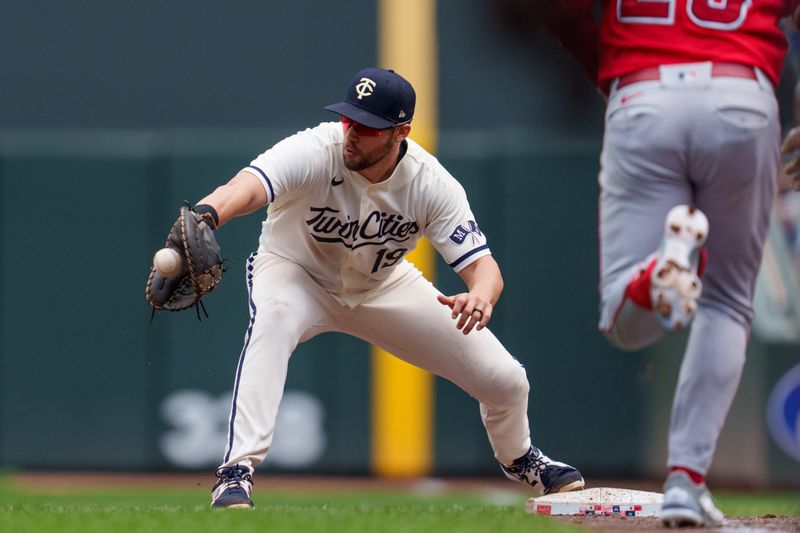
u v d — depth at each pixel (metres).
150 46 37.50
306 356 32.72
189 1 37.69
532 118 36.19
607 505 15.48
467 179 32.66
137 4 37.62
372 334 16.86
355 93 14.62
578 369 32.28
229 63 37.47
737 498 28.58
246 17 37.62
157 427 32.44
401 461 32.56
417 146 15.57
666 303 11.54
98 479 31.95
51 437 32.59
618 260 12.66
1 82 37.34
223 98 37.38
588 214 32.41
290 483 31.97
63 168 32.78
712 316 12.64
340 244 15.71
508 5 35.66
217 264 13.50
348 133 14.60
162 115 37.31
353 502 26.45
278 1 37.69
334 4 37.56
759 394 31.03
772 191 12.61
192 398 32.31
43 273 32.66
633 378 32.09
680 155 12.36
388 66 37.25
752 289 12.86
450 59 36.91
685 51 12.35
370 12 37.50
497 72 36.53
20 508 15.23
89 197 32.75
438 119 36.78
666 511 12.48
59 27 37.53
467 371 16.50
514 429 17.17
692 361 12.55
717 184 12.38
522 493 29.91
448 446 32.59
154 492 29.23
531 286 32.47
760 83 12.34
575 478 17.33
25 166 32.75
